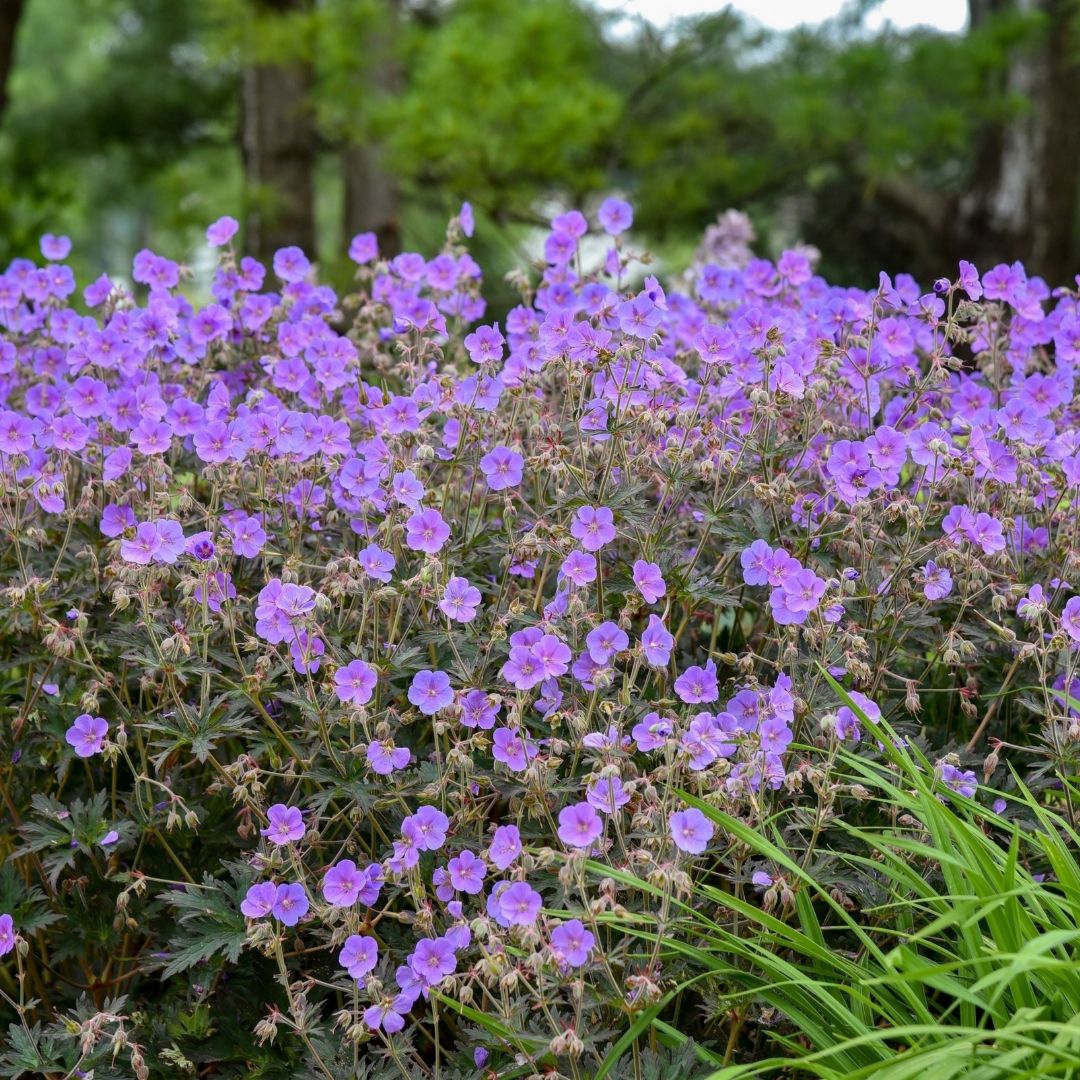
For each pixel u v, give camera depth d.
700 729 2.63
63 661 3.21
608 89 9.23
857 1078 2.26
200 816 3.08
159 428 3.13
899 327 3.41
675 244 11.58
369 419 3.32
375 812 3.02
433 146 8.30
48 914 3.01
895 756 2.55
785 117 9.88
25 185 10.90
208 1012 2.89
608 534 2.84
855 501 3.01
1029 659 3.18
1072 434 3.32
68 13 29.19
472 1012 2.46
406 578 3.07
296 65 10.40
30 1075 3.09
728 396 3.21
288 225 11.10
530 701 2.89
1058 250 11.55
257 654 3.08
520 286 3.60
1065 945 2.51
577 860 2.40
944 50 9.75
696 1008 2.88
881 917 2.78
